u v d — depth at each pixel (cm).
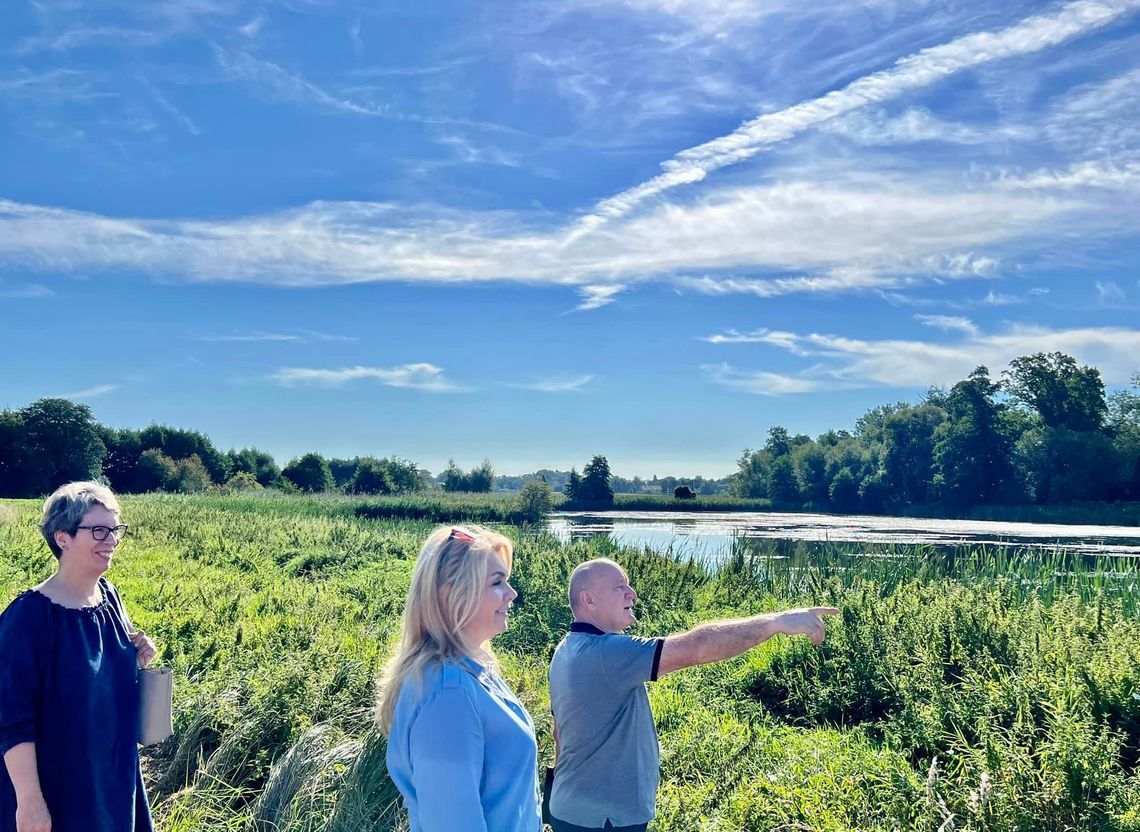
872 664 738
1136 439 7581
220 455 11038
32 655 284
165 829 443
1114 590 1062
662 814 496
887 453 8394
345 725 586
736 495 10956
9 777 279
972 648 714
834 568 1339
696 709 714
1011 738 499
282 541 1816
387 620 968
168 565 1304
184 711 573
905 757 566
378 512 3791
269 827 470
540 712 640
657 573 1377
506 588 232
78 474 8750
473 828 197
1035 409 8225
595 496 7512
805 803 493
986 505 7488
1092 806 448
